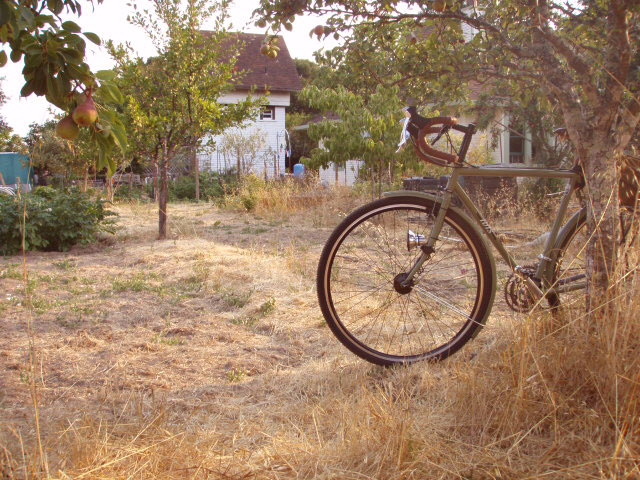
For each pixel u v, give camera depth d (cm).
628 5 239
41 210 790
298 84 2848
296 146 3444
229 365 316
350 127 1060
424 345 321
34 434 220
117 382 288
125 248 792
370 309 387
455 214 282
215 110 843
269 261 627
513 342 239
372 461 192
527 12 291
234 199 1442
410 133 280
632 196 268
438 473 184
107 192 1515
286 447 207
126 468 192
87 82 185
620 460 169
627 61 247
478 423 212
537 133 771
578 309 244
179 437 217
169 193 1914
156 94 851
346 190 1307
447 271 399
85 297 488
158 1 833
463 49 352
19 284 531
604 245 245
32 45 177
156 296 489
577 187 284
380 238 358
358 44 365
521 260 532
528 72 330
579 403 209
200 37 851
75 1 207
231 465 196
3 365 310
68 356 329
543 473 179
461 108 437
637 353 200
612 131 253
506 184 845
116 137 198
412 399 244
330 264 286
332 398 252
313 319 402
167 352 338
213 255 676
